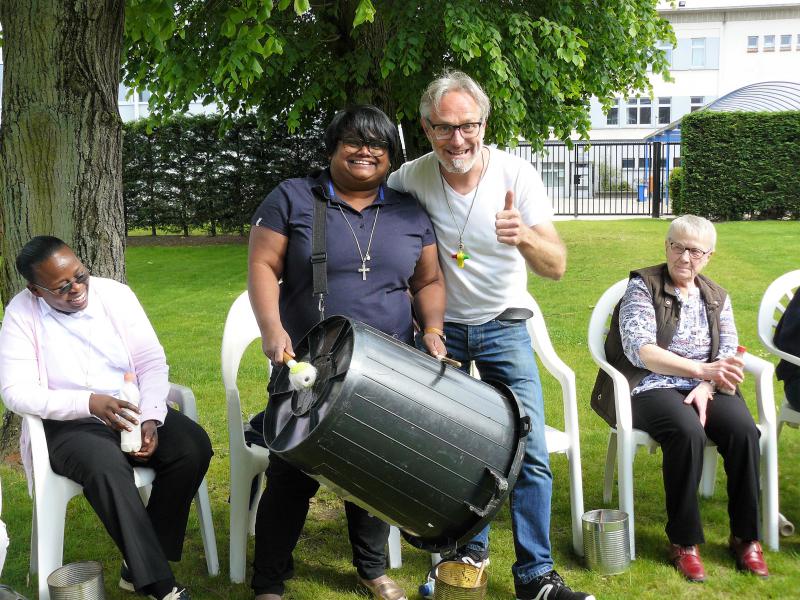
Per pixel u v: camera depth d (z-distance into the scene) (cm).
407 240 277
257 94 984
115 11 398
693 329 337
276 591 281
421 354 240
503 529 354
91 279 308
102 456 269
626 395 322
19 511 369
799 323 346
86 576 266
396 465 225
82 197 397
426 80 917
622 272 985
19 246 397
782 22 3044
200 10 782
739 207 1573
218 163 1417
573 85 969
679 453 306
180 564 326
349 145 266
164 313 858
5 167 396
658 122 3155
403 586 306
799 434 454
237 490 306
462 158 273
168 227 1534
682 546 310
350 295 268
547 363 336
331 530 356
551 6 941
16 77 389
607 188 2595
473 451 232
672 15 3097
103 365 299
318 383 237
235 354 310
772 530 326
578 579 305
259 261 270
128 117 2002
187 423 299
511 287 293
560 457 438
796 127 1530
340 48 958
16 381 284
